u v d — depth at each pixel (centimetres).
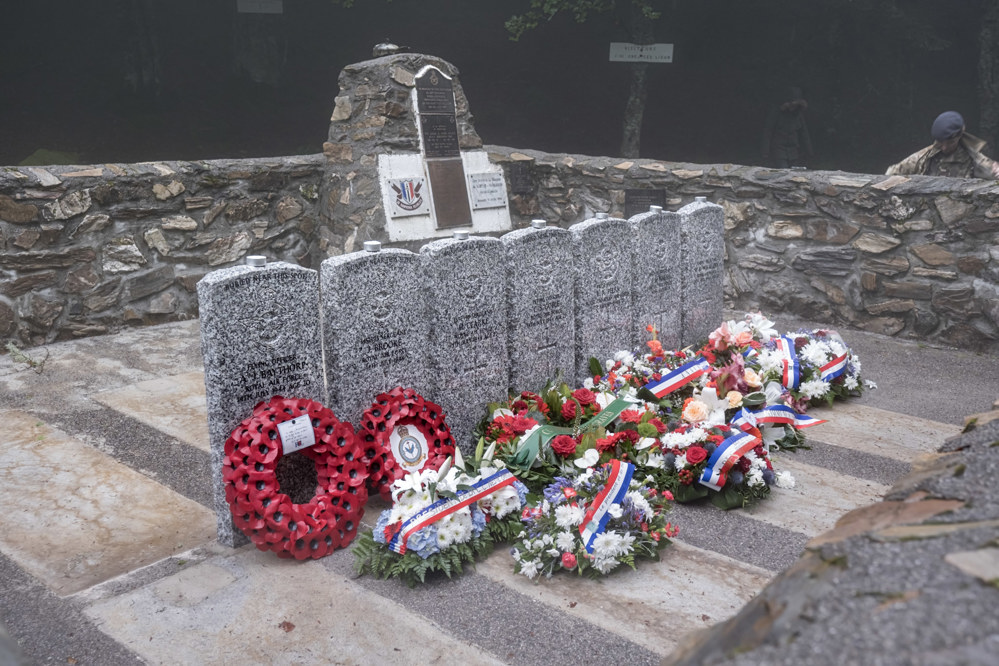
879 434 480
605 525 323
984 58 1464
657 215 573
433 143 820
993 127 1470
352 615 295
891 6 1828
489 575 325
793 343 523
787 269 730
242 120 1591
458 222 840
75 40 1714
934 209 641
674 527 346
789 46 1900
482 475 343
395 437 385
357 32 1927
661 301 593
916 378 582
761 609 117
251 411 348
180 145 1478
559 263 490
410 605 303
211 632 284
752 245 747
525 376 480
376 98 780
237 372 340
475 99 1798
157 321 705
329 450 351
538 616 294
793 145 1310
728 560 336
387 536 318
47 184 620
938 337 657
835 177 690
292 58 1811
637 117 1318
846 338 677
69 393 532
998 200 609
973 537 118
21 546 346
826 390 510
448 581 321
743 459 382
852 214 684
